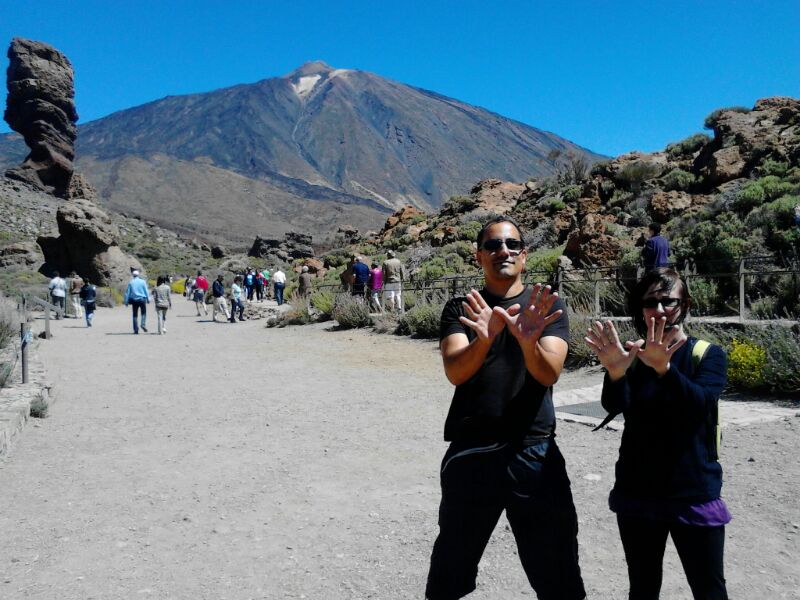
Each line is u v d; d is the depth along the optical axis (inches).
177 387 433.4
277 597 151.7
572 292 608.7
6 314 655.1
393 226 2121.1
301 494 223.0
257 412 354.3
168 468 254.4
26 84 3646.7
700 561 101.3
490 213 1660.9
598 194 1234.0
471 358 105.4
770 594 142.7
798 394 312.3
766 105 1164.5
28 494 223.9
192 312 1295.5
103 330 864.9
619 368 103.0
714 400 102.2
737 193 830.5
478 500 107.3
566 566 107.7
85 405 374.6
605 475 223.1
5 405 320.2
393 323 701.3
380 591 153.0
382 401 375.2
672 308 101.1
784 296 478.6
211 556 174.7
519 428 107.1
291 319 883.4
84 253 1971.0
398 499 215.2
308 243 4697.3
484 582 155.6
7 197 3378.4
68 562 170.9
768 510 184.5
